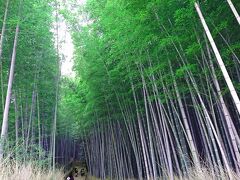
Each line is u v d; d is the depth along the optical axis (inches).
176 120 304.3
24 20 289.7
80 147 1075.3
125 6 274.7
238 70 240.2
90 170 719.1
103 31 395.2
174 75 275.9
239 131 301.9
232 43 237.8
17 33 286.5
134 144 414.3
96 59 403.2
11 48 318.7
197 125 357.4
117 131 523.2
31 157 303.6
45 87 401.4
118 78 398.3
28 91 379.9
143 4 250.7
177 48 261.4
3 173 186.7
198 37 224.1
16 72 342.6
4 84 343.6
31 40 337.4
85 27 412.2
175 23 230.8
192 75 245.4
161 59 279.9
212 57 245.4
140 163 414.6
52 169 385.7
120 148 505.0
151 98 310.2
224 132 285.0
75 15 405.1
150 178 362.6
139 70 321.7
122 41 307.6
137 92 407.8
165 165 337.4
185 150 283.3
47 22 349.1
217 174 218.1
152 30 264.4
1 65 305.4
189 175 246.7
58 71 406.3
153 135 399.5
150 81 322.3
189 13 208.8
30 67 355.3
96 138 633.6
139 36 279.4
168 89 291.1
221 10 212.4
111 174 532.7
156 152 382.9
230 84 171.9
